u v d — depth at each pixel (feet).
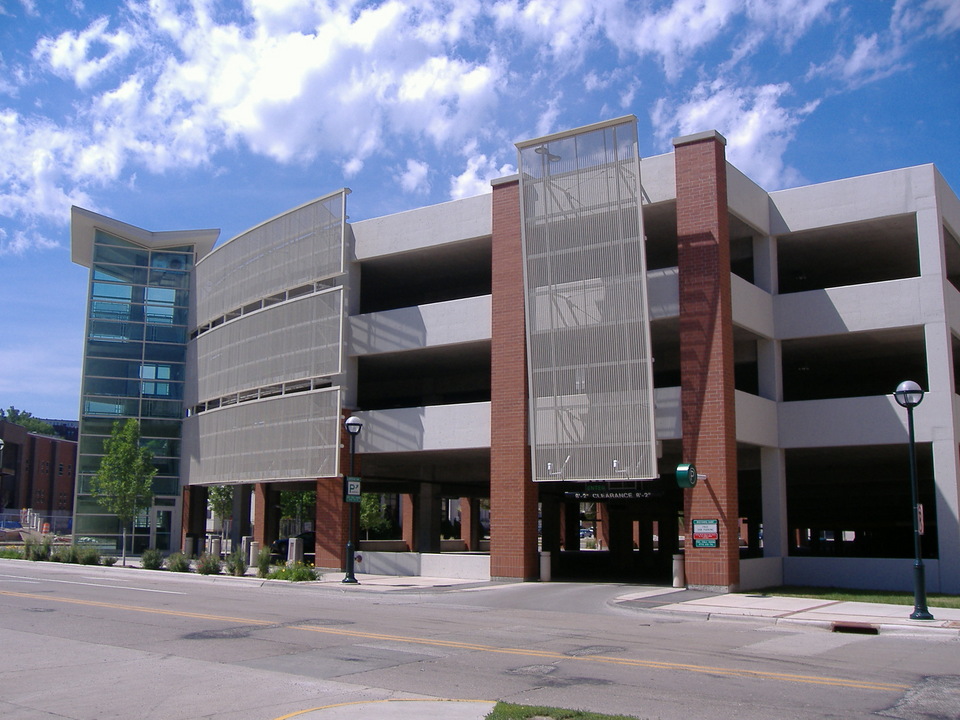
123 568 101.81
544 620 57.00
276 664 37.70
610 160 80.33
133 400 142.31
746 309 82.23
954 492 77.30
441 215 98.07
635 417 78.07
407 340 98.78
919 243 81.10
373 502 191.83
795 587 80.89
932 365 79.51
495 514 87.86
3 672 35.70
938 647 45.93
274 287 113.91
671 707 29.30
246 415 116.88
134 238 145.38
